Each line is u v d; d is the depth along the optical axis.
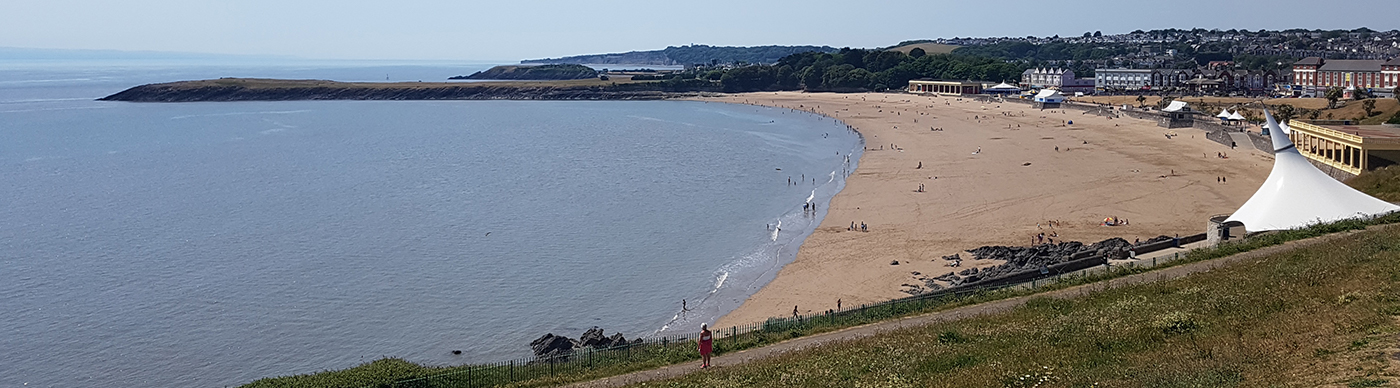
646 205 90.00
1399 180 68.00
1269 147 108.19
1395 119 110.06
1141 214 75.88
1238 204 78.75
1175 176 94.19
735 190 99.62
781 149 142.25
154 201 94.69
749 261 66.06
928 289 55.03
